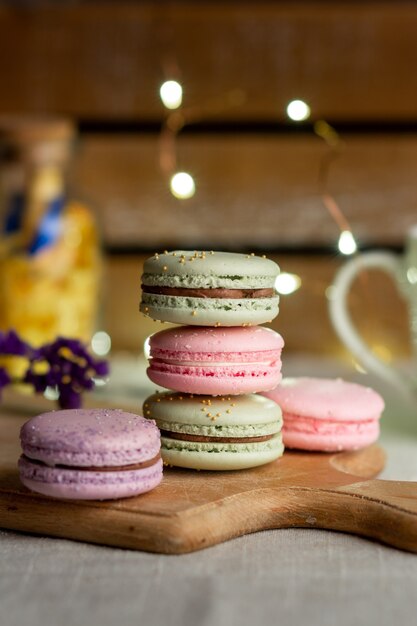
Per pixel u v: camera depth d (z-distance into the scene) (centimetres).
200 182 82
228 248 82
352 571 43
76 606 40
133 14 81
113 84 82
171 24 81
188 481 48
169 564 43
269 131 81
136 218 82
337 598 41
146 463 46
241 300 50
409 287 60
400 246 81
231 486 48
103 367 58
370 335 81
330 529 47
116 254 82
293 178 81
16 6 81
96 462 45
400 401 67
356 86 81
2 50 82
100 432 46
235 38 81
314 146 81
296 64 81
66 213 69
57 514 46
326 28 81
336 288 62
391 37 80
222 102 81
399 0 80
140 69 81
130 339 82
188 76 81
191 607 40
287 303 82
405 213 81
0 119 69
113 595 41
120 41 81
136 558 44
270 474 50
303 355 82
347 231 62
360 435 53
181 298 50
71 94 82
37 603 40
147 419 48
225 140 81
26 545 45
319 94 81
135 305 82
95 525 45
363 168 81
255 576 42
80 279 69
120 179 82
